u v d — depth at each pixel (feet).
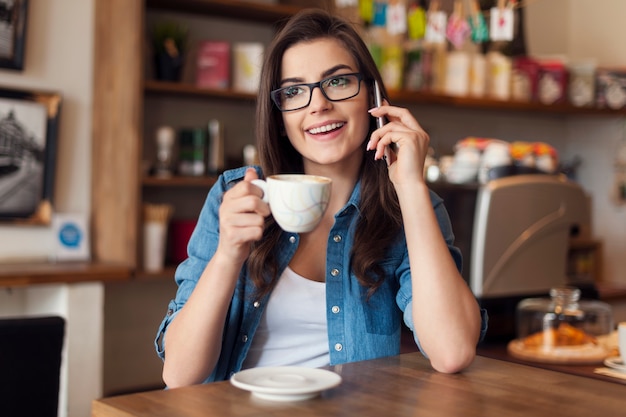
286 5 12.80
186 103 12.50
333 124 5.09
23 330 6.14
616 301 11.55
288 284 5.12
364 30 12.50
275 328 5.10
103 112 11.51
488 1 11.51
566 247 8.78
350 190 5.41
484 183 8.15
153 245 11.16
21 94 11.03
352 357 5.06
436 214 5.42
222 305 4.48
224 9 12.08
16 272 9.60
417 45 14.07
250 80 12.17
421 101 13.39
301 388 3.48
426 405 3.47
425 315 4.48
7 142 10.96
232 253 4.32
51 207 11.32
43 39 11.28
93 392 10.23
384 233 5.23
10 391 6.14
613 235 16.21
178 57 11.60
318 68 5.10
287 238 5.18
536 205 8.36
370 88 5.33
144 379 12.37
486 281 8.07
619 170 16.07
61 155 11.50
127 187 11.00
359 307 5.14
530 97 14.85
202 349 4.50
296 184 3.93
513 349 7.00
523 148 11.22
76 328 10.11
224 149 12.85
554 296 7.11
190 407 3.40
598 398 3.65
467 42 15.01
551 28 16.43
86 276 10.11
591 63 15.33
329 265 5.16
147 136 12.17
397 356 4.68
